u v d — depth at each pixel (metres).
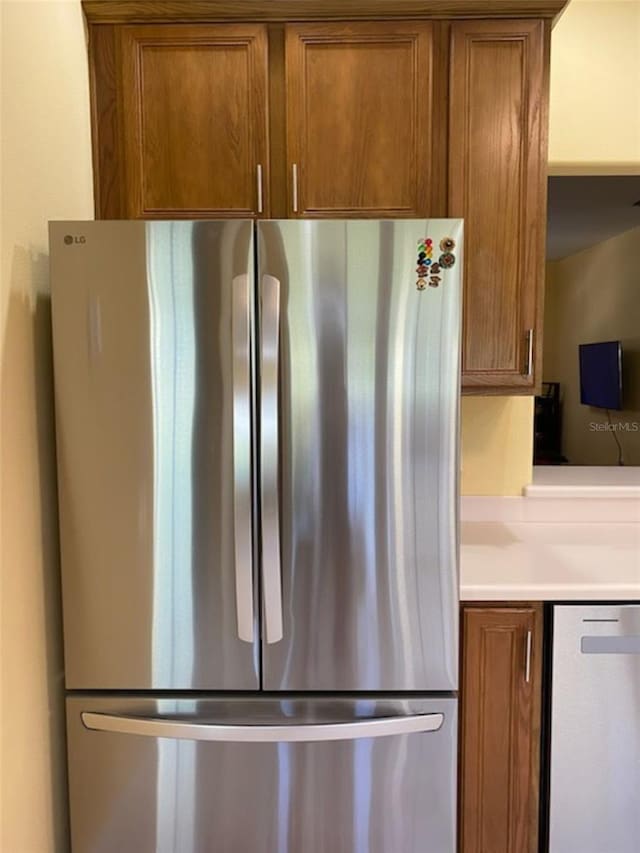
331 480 1.32
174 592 1.34
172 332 1.30
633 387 2.34
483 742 1.49
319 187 1.65
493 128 1.64
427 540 1.34
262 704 1.38
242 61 1.62
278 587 1.32
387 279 1.29
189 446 1.31
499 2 1.58
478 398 2.08
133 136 1.64
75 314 1.30
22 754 1.25
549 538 1.90
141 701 1.39
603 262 2.32
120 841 1.40
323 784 1.38
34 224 1.32
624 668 1.48
